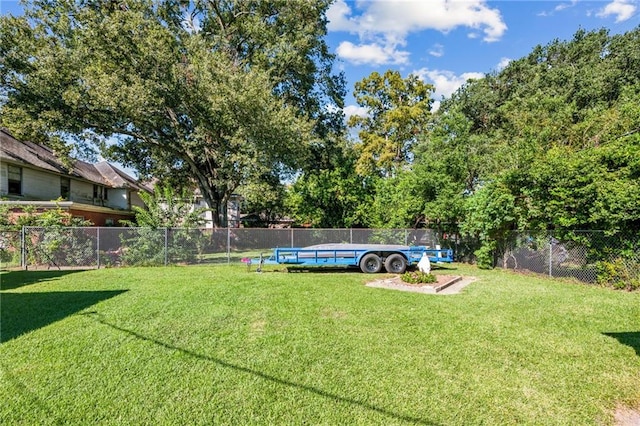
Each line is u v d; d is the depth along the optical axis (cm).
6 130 1814
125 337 439
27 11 1411
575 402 295
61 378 333
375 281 871
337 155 2116
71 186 2127
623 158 747
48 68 1328
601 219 777
